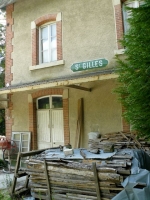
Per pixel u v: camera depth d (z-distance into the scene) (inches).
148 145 256.7
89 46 341.1
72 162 204.5
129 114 189.2
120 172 179.5
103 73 269.6
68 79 285.1
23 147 394.0
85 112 336.2
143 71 174.9
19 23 416.5
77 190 196.5
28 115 395.5
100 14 337.1
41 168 216.4
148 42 174.4
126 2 323.9
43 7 389.7
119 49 313.3
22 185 260.4
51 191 209.6
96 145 249.3
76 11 357.4
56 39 374.0
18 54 411.8
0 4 424.8
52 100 381.1
